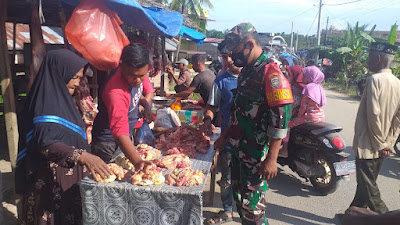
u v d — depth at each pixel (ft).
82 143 8.08
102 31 8.86
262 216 8.96
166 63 21.75
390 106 10.77
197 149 9.79
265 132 8.48
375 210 11.48
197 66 16.05
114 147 9.25
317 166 15.23
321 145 14.61
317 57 88.33
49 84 7.48
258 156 8.62
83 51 8.83
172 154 9.11
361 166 11.36
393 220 3.07
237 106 8.94
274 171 8.17
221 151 11.61
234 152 9.17
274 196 15.20
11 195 13.29
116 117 7.59
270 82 7.91
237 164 9.21
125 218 7.25
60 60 7.48
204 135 10.57
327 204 14.53
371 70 11.60
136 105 9.54
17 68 17.20
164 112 12.72
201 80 15.47
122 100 7.73
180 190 6.95
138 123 10.21
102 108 8.89
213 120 13.76
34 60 10.03
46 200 7.91
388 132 10.94
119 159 8.36
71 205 8.33
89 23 8.71
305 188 16.25
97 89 14.76
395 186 16.84
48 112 7.32
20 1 12.26
